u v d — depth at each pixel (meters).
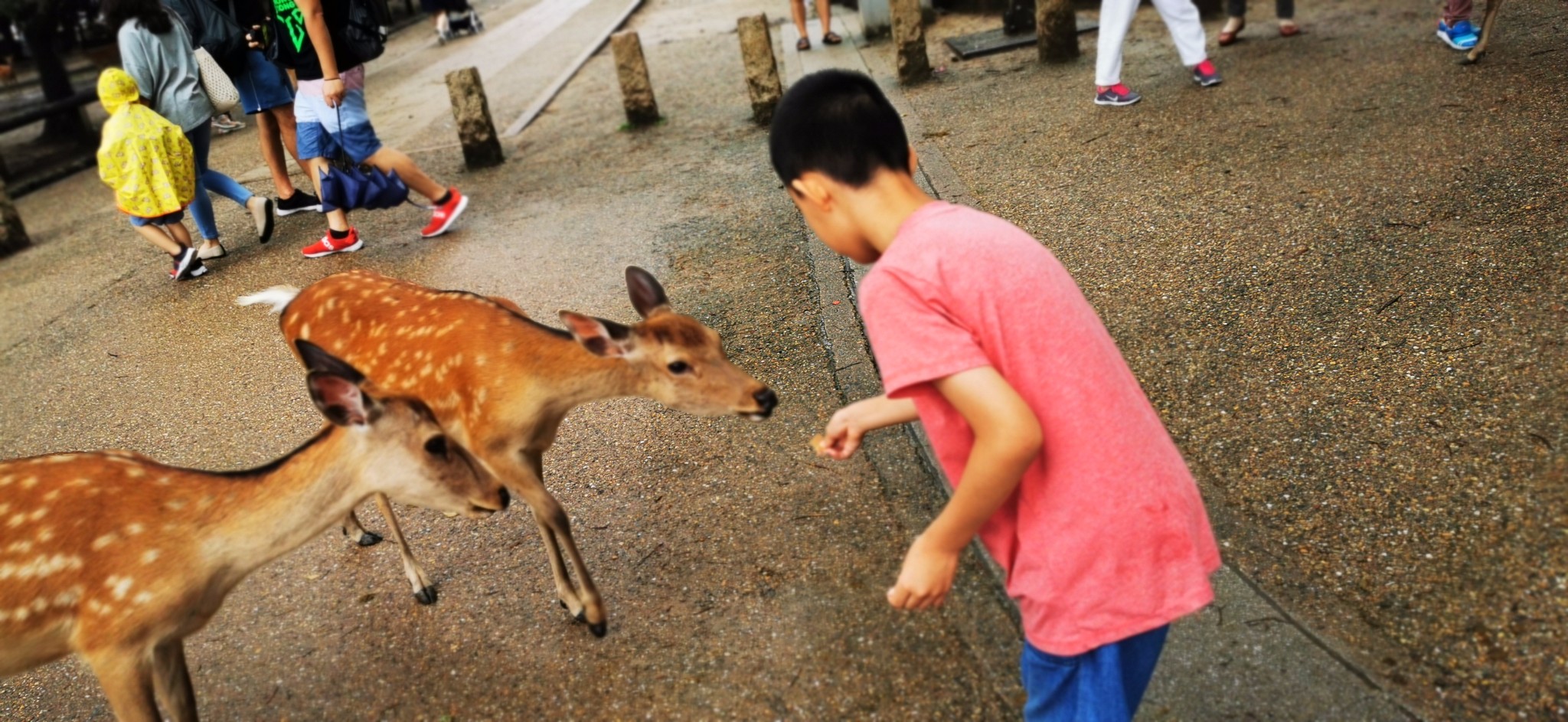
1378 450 3.01
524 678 2.84
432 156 8.56
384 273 6.10
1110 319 4.06
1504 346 3.33
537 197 7.11
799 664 2.69
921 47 7.84
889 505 3.25
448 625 3.10
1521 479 2.77
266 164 9.16
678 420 3.99
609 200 6.79
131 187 6.26
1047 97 7.04
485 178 7.74
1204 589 1.73
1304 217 4.53
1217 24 8.23
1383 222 4.32
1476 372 3.24
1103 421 1.66
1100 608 1.71
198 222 6.83
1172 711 2.32
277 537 2.52
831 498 3.35
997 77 7.77
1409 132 5.21
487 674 2.88
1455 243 4.02
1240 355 3.63
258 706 2.90
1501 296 3.60
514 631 3.03
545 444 3.03
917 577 1.68
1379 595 2.53
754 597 2.96
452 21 16.02
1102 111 6.54
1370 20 7.46
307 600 3.32
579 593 3.08
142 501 2.44
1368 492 2.86
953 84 7.77
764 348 4.41
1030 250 1.66
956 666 2.59
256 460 4.28
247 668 3.05
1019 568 1.76
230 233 7.48
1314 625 2.48
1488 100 5.41
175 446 4.52
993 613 2.71
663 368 2.78
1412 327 3.55
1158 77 7.05
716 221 6.05
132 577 2.39
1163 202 5.01
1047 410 1.64
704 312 4.85
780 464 3.58
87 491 2.44
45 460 2.53
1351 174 4.86
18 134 13.59
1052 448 1.66
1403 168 4.80
